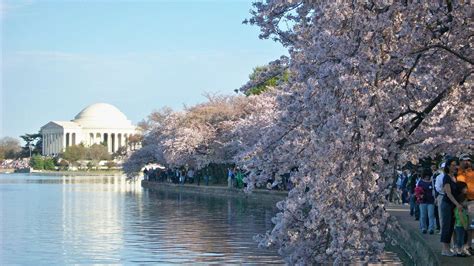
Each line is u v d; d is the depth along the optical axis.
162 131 96.81
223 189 66.88
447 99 15.90
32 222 38.75
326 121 12.67
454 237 19.75
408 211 34.66
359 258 12.41
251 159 14.85
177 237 30.45
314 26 13.44
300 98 13.76
